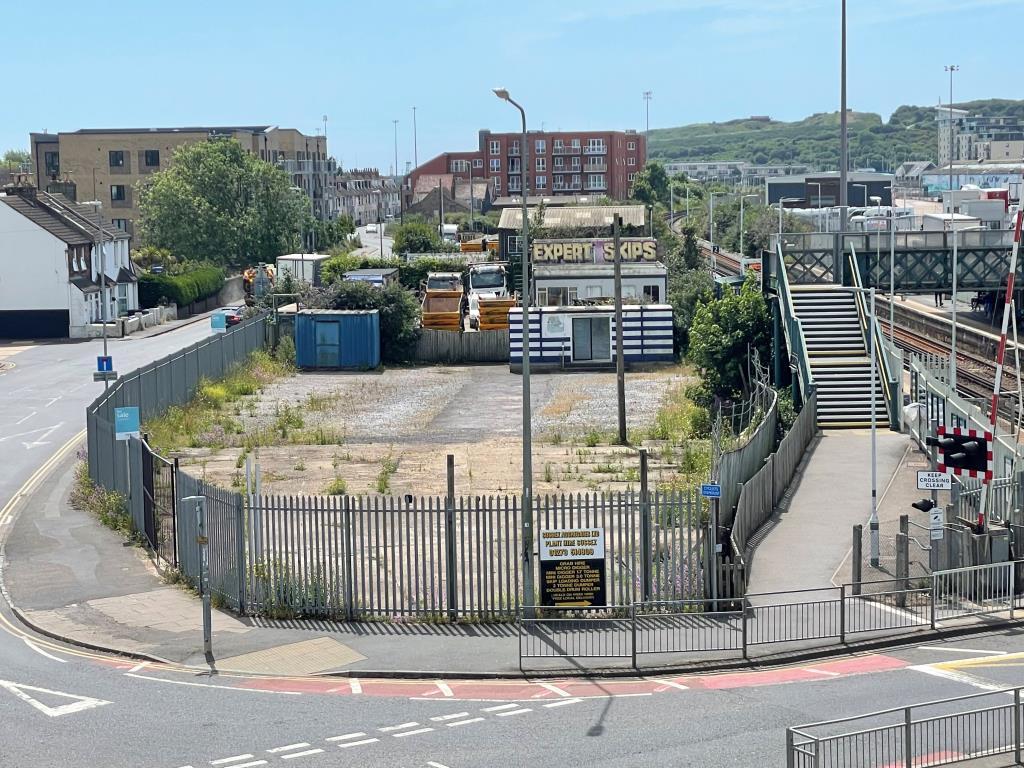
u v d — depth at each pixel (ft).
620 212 337.31
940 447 91.66
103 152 501.97
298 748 63.57
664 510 88.17
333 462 146.20
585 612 86.94
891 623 83.71
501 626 85.40
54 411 184.24
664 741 63.46
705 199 622.13
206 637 80.38
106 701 71.72
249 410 187.83
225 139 439.22
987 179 580.30
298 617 88.58
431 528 87.10
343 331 236.43
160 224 408.46
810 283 184.34
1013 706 57.31
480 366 243.40
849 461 135.33
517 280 309.22
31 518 120.26
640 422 173.37
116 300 304.71
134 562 104.22
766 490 112.37
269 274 338.75
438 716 68.49
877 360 158.81
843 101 196.44
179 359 183.83
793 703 69.15
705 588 87.20
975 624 83.61
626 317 233.35
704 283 243.19
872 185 508.12
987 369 192.44
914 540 99.45
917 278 195.93
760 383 162.20
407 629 85.25
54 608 91.76
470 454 152.56
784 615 84.12
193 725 67.36
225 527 91.81
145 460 108.78
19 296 280.31
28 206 286.66
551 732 65.46
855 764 57.21
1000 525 98.63
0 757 62.80
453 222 588.09
